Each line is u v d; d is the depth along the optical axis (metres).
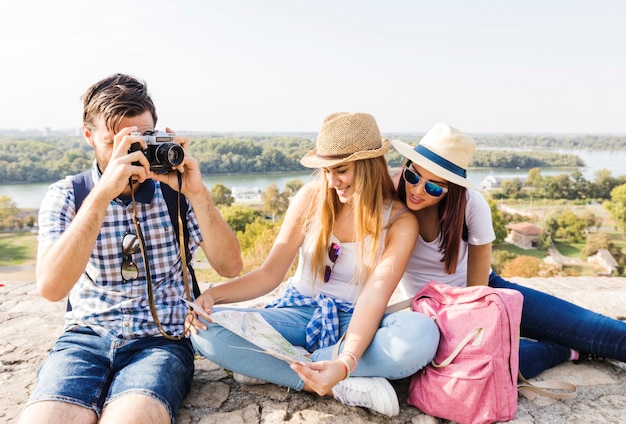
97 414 1.71
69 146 131.62
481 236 2.29
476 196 2.30
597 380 2.32
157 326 1.98
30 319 3.17
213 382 2.28
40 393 1.67
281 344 1.96
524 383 2.15
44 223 1.89
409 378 2.31
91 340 1.92
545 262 72.00
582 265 71.06
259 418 1.97
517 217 91.88
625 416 2.01
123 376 1.76
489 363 1.84
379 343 1.95
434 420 1.96
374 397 1.92
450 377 1.88
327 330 2.14
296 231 2.34
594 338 2.30
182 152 1.90
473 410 1.86
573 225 86.19
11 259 63.84
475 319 1.92
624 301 3.48
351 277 2.25
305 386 2.06
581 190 113.88
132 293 1.99
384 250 2.19
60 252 1.71
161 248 2.05
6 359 2.58
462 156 2.14
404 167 2.22
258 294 2.29
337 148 2.08
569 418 1.98
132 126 1.86
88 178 2.01
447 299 2.06
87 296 2.00
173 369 1.84
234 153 125.25
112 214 1.96
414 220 2.21
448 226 2.22
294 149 134.38
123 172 1.75
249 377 2.18
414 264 2.41
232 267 2.20
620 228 86.19
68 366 1.79
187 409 2.04
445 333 1.97
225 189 86.00
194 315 2.03
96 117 1.89
